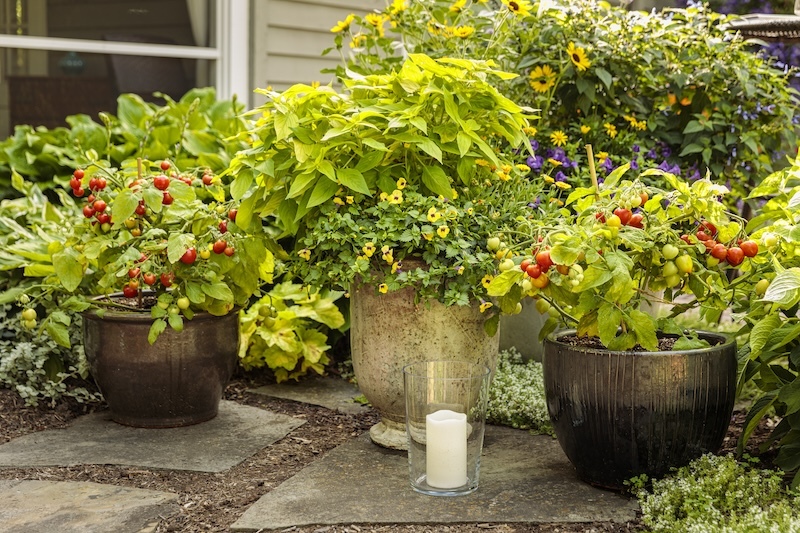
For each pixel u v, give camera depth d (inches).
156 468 102.7
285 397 131.0
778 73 152.7
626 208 92.0
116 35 182.4
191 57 190.5
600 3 153.8
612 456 92.4
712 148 149.5
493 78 140.0
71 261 113.3
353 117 101.0
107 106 184.7
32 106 176.6
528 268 87.7
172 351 112.3
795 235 90.8
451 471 93.1
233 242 111.7
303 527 86.6
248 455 106.8
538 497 93.3
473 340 107.3
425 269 103.3
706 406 91.0
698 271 92.7
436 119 108.5
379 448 109.4
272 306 133.4
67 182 155.7
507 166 111.0
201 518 89.8
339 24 141.3
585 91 142.3
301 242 109.5
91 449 108.4
